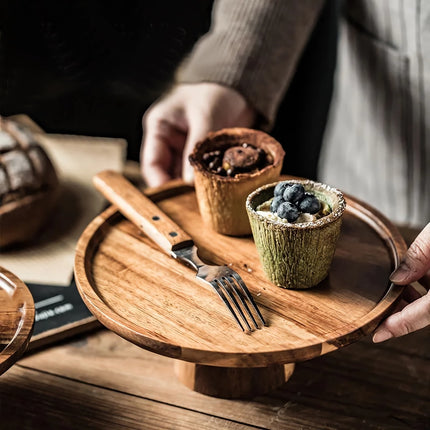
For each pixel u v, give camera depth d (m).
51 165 1.13
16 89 1.40
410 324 0.87
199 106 1.13
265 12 1.16
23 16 1.33
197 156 0.97
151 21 1.36
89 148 1.28
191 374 0.91
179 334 0.86
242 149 0.97
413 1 1.10
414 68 1.15
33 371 0.93
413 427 0.89
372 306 0.89
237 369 0.90
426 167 1.20
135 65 1.40
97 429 0.88
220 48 1.16
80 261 0.93
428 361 0.94
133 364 0.94
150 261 0.94
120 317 0.87
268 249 0.89
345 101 1.28
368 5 1.17
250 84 1.14
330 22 1.55
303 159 1.74
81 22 1.35
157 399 0.91
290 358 0.84
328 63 1.60
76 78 1.40
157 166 1.15
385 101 1.20
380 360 0.95
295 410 0.90
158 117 1.15
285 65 1.17
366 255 0.96
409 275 0.90
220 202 0.95
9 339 0.85
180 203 1.04
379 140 1.24
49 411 0.90
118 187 1.01
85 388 0.92
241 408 0.90
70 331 0.97
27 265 1.07
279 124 1.71
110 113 1.47
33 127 1.32
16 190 1.09
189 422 0.89
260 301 0.90
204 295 0.90
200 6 1.36
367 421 0.89
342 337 0.85
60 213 1.16
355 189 1.31
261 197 0.92
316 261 0.89
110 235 0.98
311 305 0.89
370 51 1.19
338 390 0.92
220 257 0.95
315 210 0.89
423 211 1.24
